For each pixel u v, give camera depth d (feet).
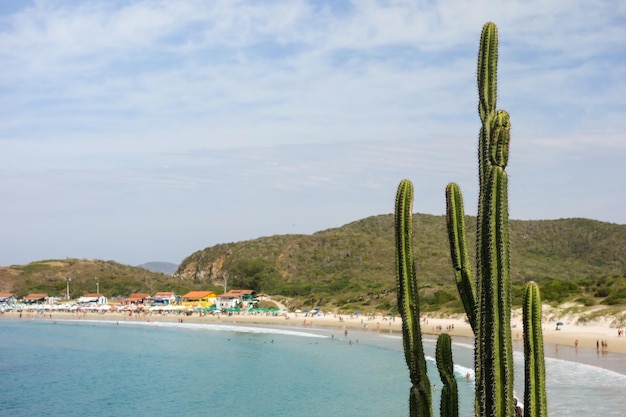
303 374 224.94
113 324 475.31
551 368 196.95
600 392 158.61
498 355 45.06
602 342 234.99
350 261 645.10
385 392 184.03
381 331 372.79
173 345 333.01
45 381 224.33
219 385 206.69
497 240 45.34
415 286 51.67
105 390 203.31
